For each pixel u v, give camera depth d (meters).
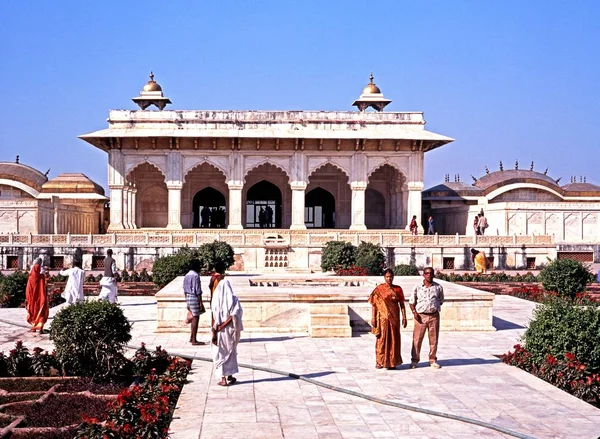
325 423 5.84
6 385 7.26
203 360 8.39
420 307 7.93
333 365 8.07
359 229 27.83
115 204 27.45
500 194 33.06
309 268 23.34
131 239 23.64
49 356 7.84
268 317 10.31
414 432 5.61
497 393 6.83
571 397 6.68
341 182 31.66
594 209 26.66
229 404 6.40
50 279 18.80
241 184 27.84
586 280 15.45
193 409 6.24
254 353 8.77
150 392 6.46
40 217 26.03
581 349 7.47
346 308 10.24
